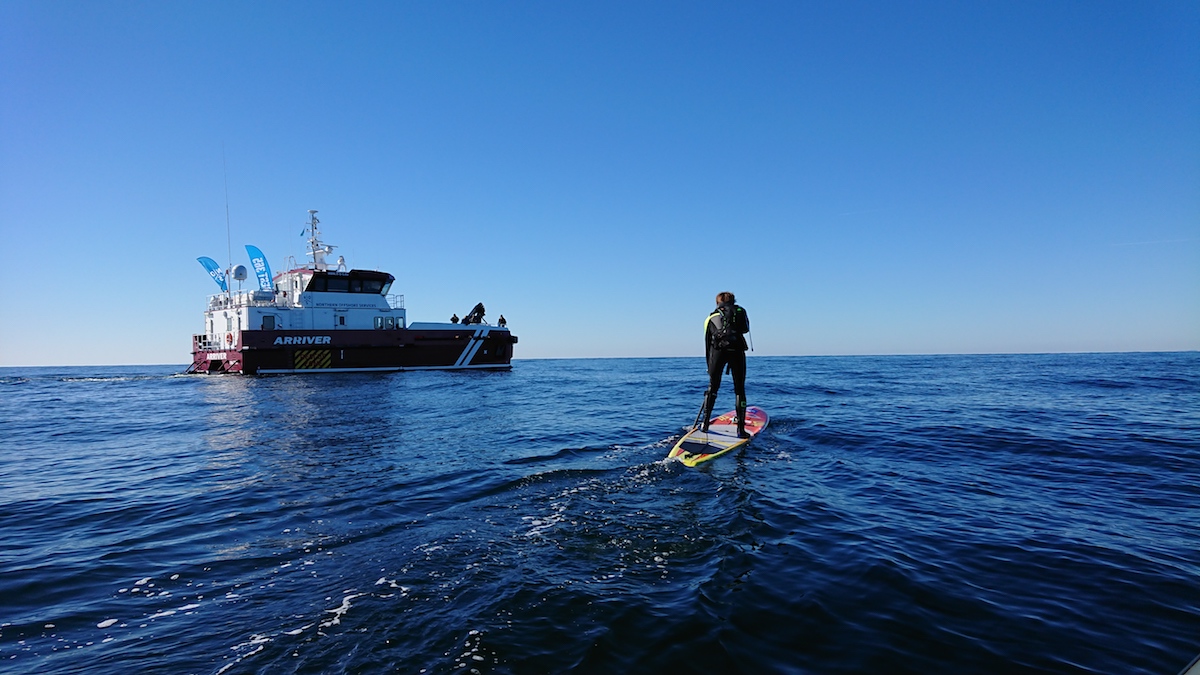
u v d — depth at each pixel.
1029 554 3.44
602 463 6.41
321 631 2.56
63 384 30.20
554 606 2.74
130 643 2.52
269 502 5.14
